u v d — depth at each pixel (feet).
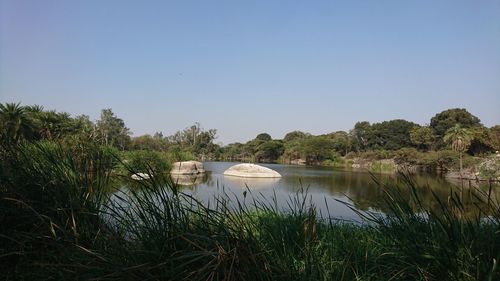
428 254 9.11
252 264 8.86
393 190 12.26
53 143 15.29
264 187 67.62
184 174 97.76
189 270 8.45
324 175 127.13
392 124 309.01
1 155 12.71
